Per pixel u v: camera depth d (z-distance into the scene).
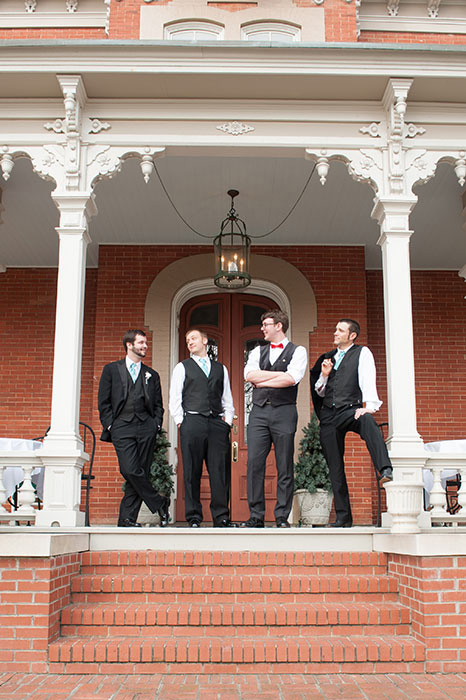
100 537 5.03
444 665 3.95
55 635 4.12
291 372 5.48
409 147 6.52
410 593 4.31
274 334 5.70
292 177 8.19
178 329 10.30
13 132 6.45
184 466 5.61
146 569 4.78
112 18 7.93
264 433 5.48
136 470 5.64
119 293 10.00
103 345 9.80
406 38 8.45
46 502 5.60
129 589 4.54
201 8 7.94
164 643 3.97
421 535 4.14
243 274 7.91
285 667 3.93
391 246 6.29
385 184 6.46
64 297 6.09
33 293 10.84
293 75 6.22
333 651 3.95
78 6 8.42
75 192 6.28
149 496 5.75
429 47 6.11
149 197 8.70
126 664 3.92
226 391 5.89
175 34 8.02
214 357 10.27
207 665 3.93
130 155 6.54
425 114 6.59
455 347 10.70
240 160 7.79
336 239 10.04
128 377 5.80
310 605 4.46
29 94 6.48
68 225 6.24
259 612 4.25
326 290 10.03
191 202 8.85
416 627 4.17
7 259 10.62
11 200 8.64
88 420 10.31
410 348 6.08
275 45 6.07
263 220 9.39
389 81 6.28
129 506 5.79
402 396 5.98
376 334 10.70
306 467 8.55
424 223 9.33
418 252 10.34
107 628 4.21
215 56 6.14
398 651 3.95
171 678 3.81
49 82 6.30
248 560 4.80
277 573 4.80
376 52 6.14
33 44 6.02
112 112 6.51
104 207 8.98
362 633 4.27
